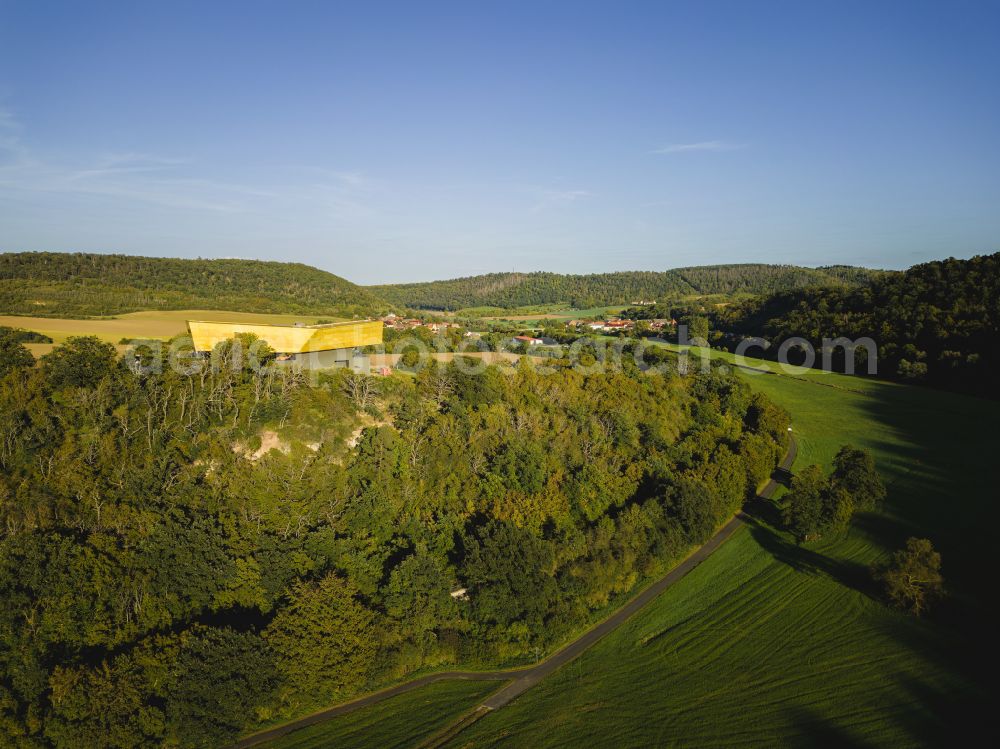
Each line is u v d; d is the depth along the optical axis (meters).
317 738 47.31
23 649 45.62
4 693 42.69
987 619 60.06
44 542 50.97
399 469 71.69
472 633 58.31
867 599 64.69
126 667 45.03
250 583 54.00
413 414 80.62
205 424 68.44
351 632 51.78
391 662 53.72
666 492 75.75
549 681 54.47
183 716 44.19
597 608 65.06
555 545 64.44
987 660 54.25
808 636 59.50
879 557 72.25
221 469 64.81
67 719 42.25
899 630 59.44
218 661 46.06
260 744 46.56
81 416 65.31
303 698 49.03
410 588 57.19
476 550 60.28
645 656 57.66
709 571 72.06
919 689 51.34
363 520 63.84
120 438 63.84
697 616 63.62
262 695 46.94
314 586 54.09
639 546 68.69
